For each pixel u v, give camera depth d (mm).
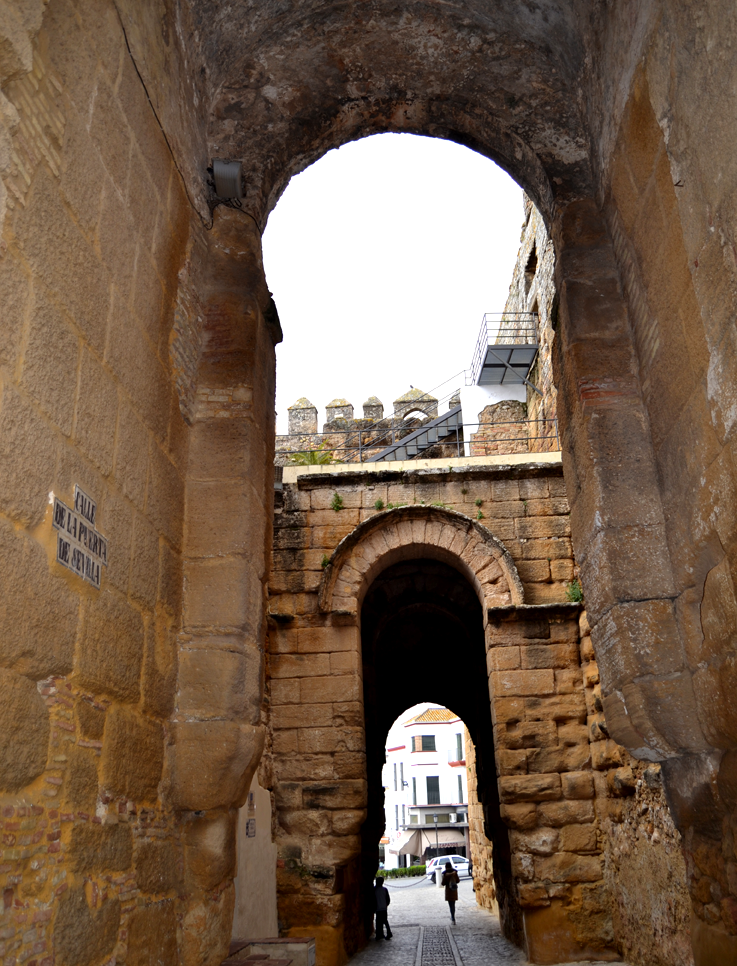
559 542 13008
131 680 4328
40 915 3096
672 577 5211
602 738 11297
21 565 3146
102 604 3992
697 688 4832
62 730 3469
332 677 12352
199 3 6129
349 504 13391
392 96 7355
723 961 4715
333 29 7004
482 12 6879
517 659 12250
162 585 4957
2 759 2930
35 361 3365
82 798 3607
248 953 6141
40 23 3303
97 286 4137
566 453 6352
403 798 59688
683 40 4375
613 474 5500
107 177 4367
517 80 7086
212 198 6598
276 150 7023
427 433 21453
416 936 16266
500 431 20312
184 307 5734
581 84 6676
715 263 4180
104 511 4094
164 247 5348
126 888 3977
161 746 4758
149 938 4172
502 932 15680
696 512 4734
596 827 11469
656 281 5234
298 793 11844
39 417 3383
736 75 3740
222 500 5578
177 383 5500
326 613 12625
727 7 3785
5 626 2992
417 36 7059
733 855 4621
